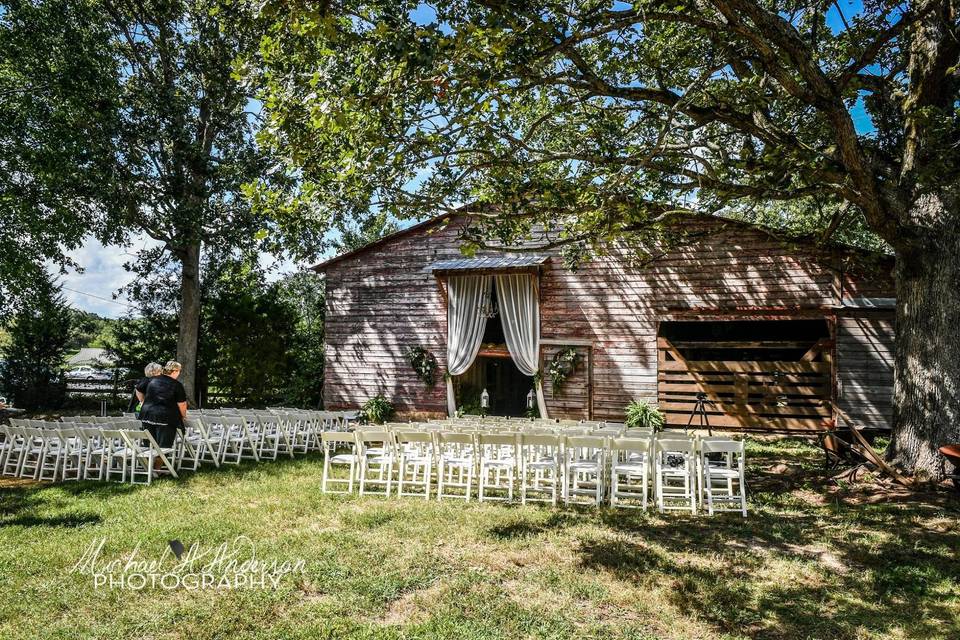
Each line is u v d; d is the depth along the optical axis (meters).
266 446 13.09
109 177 18.05
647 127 11.74
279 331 21.77
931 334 9.25
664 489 9.16
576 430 9.59
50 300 21.20
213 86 20.31
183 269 21.03
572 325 16.95
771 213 20.73
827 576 5.78
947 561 6.16
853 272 14.45
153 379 10.48
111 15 19.42
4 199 17.02
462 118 7.30
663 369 16.06
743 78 10.05
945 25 8.41
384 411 18.14
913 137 9.52
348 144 7.67
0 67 17.56
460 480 9.31
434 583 5.49
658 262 16.23
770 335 21.12
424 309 18.48
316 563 5.88
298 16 6.26
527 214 9.44
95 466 10.91
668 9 7.64
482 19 6.95
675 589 5.41
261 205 8.06
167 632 4.53
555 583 5.50
